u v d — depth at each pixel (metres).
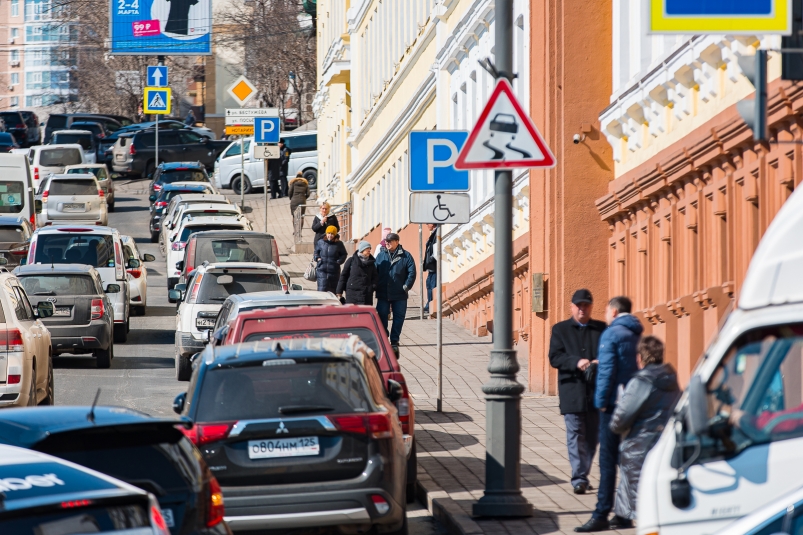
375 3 100.38
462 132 35.75
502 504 24.48
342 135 123.25
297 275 90.38
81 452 16.80
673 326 36.97
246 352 22.73
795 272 14.92
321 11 147.25
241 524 21.22
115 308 60.81
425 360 52.94
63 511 13.10
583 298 27.28
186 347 48.28
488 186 63.41
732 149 31.27
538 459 31.56
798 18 18.83
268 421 21.55
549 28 44.12
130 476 16.83
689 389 15.14
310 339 24.25
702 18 19.03
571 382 27.22
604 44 43.94
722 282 32.78
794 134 27.30
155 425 17.23
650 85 37.44
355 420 21.70
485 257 61.31
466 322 64.81
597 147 43.94
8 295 37.19
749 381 15.24
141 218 136.12
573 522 24.16
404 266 52.53
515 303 55.69
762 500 14.87
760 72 17.19
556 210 43.94
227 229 80.69
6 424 16.95
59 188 115.88
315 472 21.48
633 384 22.05
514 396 24.73
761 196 29.11
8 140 175.25
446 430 36.62
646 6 19.06
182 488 16.94
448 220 36.84
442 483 28.72
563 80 43.78
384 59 96.44
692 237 35.25
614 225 43.19
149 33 160.50
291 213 127.00
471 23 59.81
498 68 24.66
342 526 21.59
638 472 22.53
